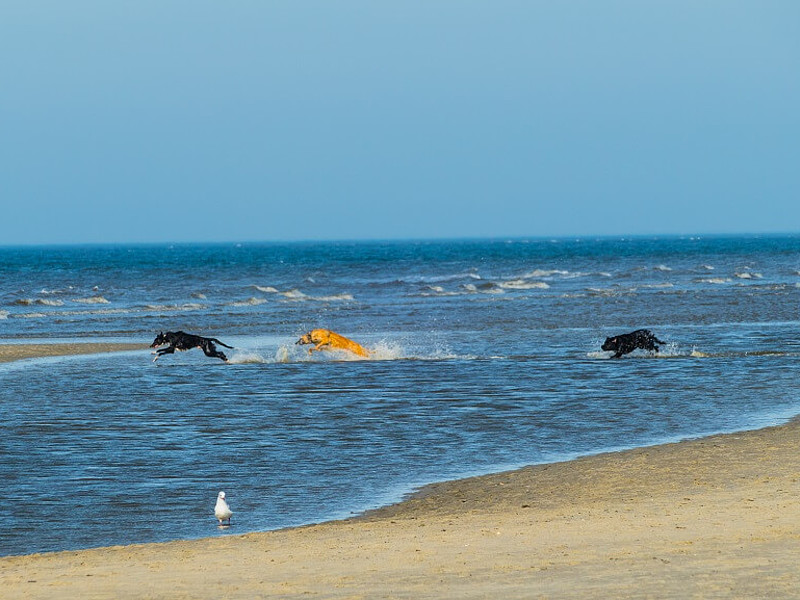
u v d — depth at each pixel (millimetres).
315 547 38969
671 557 34188
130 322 179250
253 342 142750
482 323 167625
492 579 32281
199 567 35812
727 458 56906
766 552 34312
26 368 110562
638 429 69875
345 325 167875
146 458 61250
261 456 61750
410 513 47469
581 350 124000
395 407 81000
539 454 61594
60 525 46500
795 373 99750
